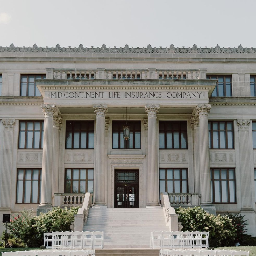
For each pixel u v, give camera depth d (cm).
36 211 4038
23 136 4306
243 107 4328
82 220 3234
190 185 4266
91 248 2661
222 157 4275
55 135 4194
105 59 4397
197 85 3891
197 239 2669
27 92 4391
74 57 4397
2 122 4300
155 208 3656
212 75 4434
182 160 4325
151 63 4406
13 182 4228
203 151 3844
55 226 3241
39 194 4225
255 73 4412
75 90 3912
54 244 2892
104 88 3906
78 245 2892
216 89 4403
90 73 4025
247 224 4088
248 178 4234
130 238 3128
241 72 4409
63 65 4400
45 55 4416
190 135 4356
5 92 4359
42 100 4284
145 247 2902
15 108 4312
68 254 2023
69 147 4353
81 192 4281
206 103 3909
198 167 4162
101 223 3391
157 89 3922
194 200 3878
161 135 4388
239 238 3797
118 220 3441
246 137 4297
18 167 4259
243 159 4266
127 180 4375
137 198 4334
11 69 4397
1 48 4434
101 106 3878
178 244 2841
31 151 4275
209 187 3800
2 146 4275
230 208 4200
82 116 4362
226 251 2028
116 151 4344
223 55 4438
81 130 4384
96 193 3753
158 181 4147
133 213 3556
